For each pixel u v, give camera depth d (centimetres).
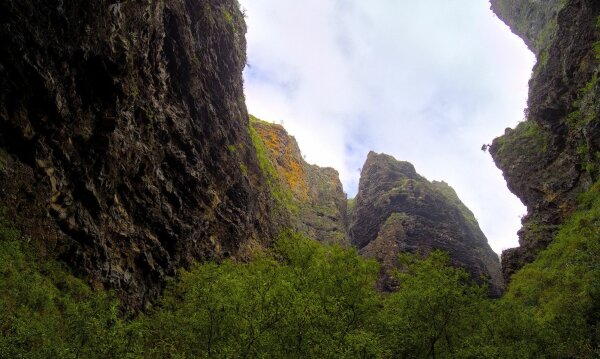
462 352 2383
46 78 2555
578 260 3625
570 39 5753
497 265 11256
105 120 3055
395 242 9812
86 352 1568
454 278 2681
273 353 2028
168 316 2477
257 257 5597
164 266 3925
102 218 3178
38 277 2292
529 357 2428
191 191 4419
